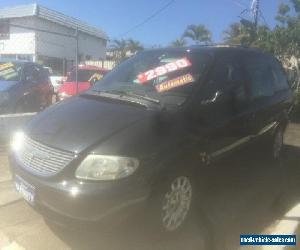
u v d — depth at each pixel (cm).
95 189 339
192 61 493
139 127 385
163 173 365
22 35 3111
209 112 445
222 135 455
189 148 394
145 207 356
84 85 1252
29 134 401
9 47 3192
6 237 392
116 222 346
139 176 350
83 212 343
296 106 1052
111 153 351
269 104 585
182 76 471
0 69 986
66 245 384
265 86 596
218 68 491
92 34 3588
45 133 388
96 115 409
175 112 416
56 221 363
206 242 404
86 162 350
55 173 355
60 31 3266
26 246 379
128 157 352
